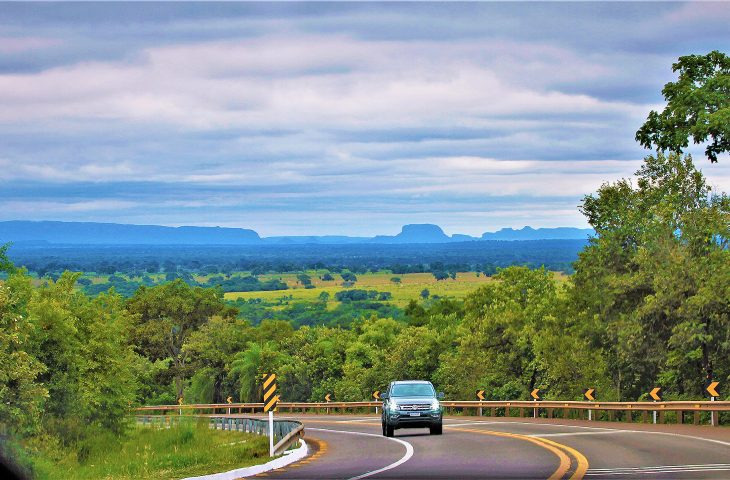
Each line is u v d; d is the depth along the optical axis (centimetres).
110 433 4747
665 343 5616
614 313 6278
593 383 6531
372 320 12900
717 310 5075
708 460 2252
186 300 13112
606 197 6762
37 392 3275
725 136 4244
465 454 2675
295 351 11400
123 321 5203
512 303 7712
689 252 5644
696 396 5272
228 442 4541
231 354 12275
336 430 4831
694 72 4562
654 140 4634
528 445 2939
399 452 2872
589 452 2575
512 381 7406
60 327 4353
